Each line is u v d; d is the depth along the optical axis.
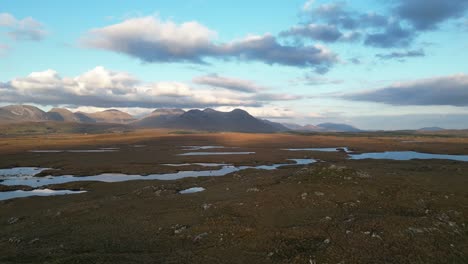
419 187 46.31
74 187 71.56
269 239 30.23
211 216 38.75
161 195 55.84
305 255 25.84
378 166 85.69
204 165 111.38
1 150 162.62
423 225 31.19
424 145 182.12
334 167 52.69
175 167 103.62
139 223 38.75
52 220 42.09
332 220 34.62
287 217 36.84
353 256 25.25
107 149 173.38
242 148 179.50
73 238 33.81
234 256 27.09
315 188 45.88
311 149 174.12
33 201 57.09
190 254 27.73
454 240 28.66
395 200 41.62
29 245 32.09
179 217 40.22
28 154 142.12
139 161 119.31
